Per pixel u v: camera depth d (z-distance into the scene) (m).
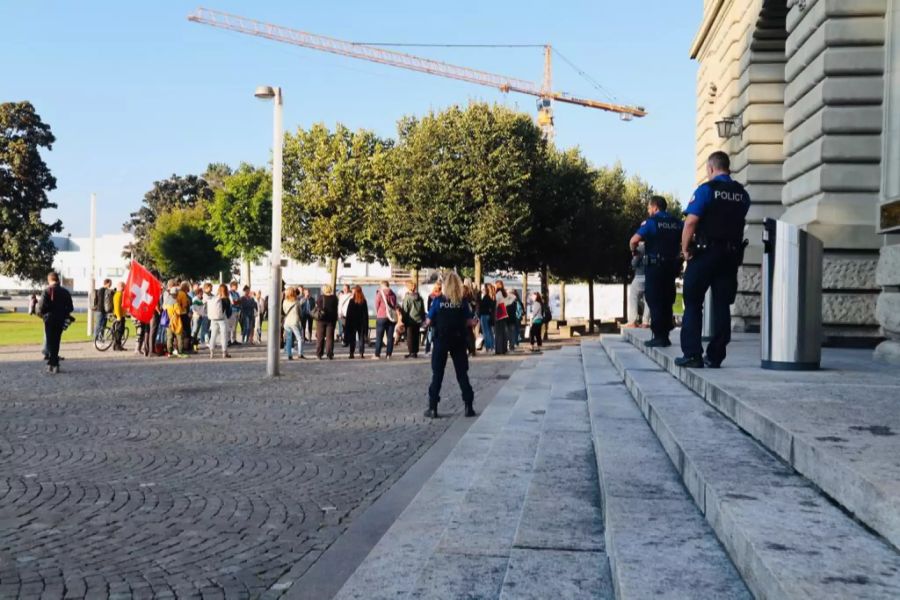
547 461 5.32
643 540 3.02
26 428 9.05
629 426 5.62
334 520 5.51
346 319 19.72
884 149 8.99
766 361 6.72
